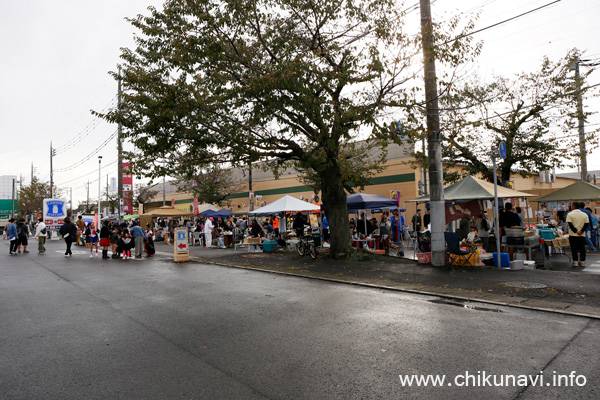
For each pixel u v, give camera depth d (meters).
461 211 12.56
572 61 16.48
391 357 4.37
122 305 7.37
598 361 4.16
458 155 19.17
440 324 5.65
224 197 39.38
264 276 10.87
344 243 13.34
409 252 16.08
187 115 11.58
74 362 4.40
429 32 10.45
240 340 5.08
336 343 4.88
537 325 5.54
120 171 29.47
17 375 4.05
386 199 15.41
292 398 3.43
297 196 37.06
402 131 10.91
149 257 17.53
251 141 12.66
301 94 10.84
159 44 11.94
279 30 12.18
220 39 11.34
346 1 11.48
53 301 7.87
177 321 6.10
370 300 7.38
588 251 14.70
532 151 18.14
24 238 20.86
